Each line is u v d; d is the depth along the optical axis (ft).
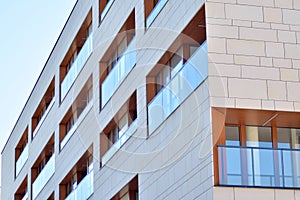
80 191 105.40
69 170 112.37
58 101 121.08
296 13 67.21
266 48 65.72
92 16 105.60
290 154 63.57
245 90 64.39
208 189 63.10
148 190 78.07
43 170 128.98
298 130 67.26
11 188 155.22
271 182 62.80
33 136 139.95
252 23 66.18
